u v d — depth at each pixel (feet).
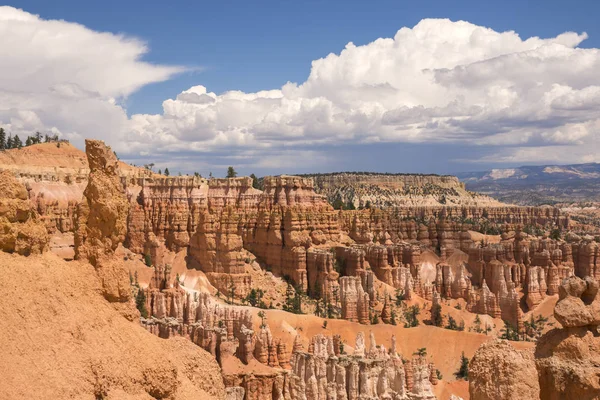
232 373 282.36
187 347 167.43
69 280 130.11
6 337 110.32
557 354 101.96
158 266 403.54
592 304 102.01
